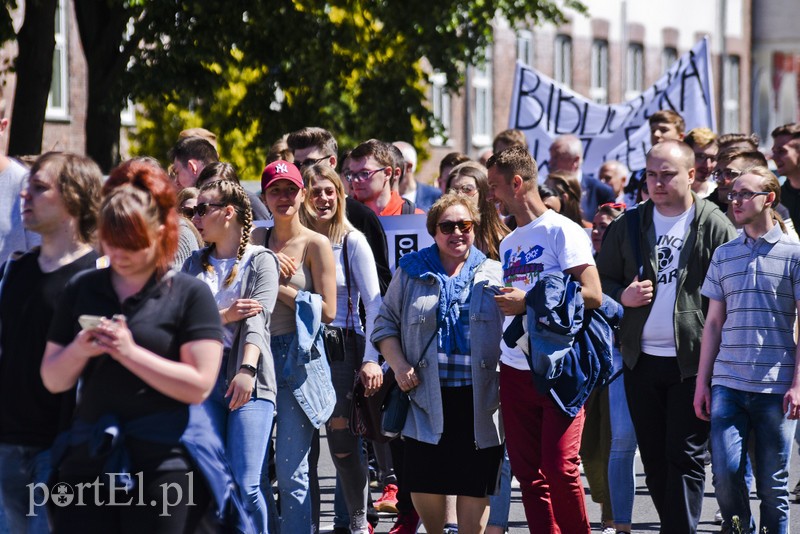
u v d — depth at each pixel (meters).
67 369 10.98
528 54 89.06
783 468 16.53
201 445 11.45
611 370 16.81
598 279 16.62
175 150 21.88
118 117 44.09
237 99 47.47
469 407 16.67
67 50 61.75
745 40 110.62
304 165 23.09
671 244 17.55
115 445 11.09
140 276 11.30
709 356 16.91
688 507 17.09
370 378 17.36
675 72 39.44
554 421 16.39
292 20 44.38
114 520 11.31
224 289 16.02
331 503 23.09
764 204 16.50
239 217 16.27
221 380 15.79
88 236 12.77
